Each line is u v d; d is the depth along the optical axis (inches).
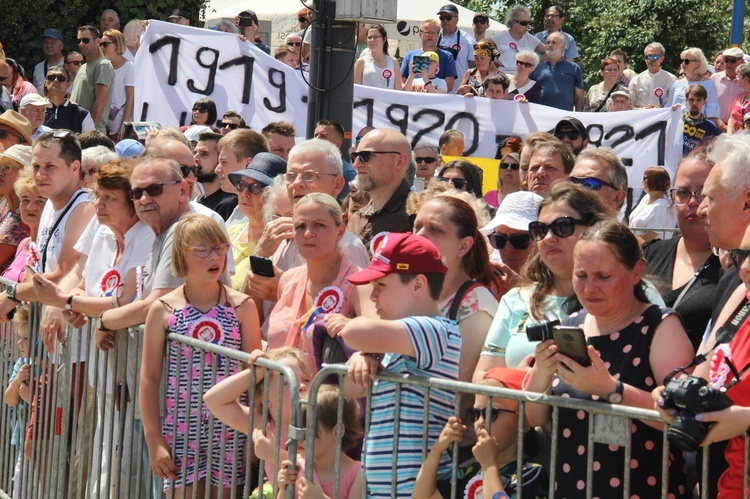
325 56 403.5
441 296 222.5
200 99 536.7
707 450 151.6
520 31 702.5
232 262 286.2
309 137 408.8
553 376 181.3
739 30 802.8
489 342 208.1
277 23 852.6
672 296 230.7
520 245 256.7
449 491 187.0
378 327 183.3
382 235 211.6
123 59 627.2
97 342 263.1
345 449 203.9
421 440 189.6
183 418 236.8
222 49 544.4
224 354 218.5
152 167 269.7
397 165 301.7
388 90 547.5
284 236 277.4
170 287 254.4
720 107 668.1
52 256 327.0
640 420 166.1
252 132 367.2
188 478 234.7
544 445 191.0
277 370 204.2
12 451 330.3
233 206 379.6
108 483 259.6
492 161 513.7
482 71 633.6
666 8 1278.3
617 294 175.6
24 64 744.3
